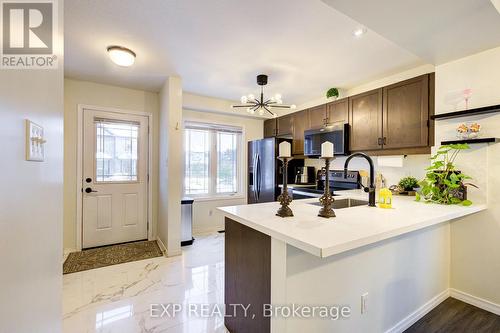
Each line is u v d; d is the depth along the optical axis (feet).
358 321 4.72
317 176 12.77
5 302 1.84
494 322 5.90
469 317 6.09
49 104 2.75
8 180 1.88
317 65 8.64
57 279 3.03
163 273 8.36
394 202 6.79
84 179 10.52
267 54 7.84
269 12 5.69
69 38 6.91
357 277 4.68
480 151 6.44
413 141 8.02
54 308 2.94
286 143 4.73
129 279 7.91
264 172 13.14
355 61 8.30
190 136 13.50
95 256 9.78
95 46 7.38
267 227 3.88
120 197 11.26
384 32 5.36
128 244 11.20
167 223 9.97
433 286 6.52
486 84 6.29
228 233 5.66
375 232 3.61
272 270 3.97
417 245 5.98
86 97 10.48
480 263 6.52
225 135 14.62
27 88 2.22
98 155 10.77
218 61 8.38
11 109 1.94
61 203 3.17
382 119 8.95
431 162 7.88
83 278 7.95
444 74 7.07
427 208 5.71
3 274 1.81
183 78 10.06
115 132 11.12
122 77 9.98
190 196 13.50
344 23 6.12
